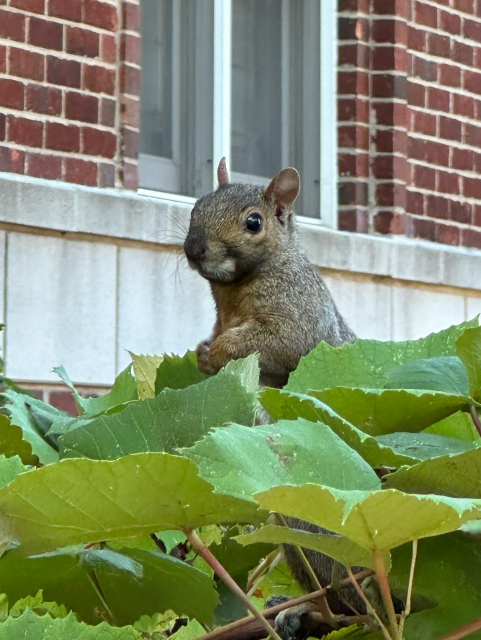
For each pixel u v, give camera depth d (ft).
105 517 3.46
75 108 25.12
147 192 27.35
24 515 3.43
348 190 30.40
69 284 24.88
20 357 24.06
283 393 4.14
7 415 5.57
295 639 6.13
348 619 4.25
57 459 5.17
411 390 4.49
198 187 28.84
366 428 4.67
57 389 24.63
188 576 4.34
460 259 32.07
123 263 25.77
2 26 23.94
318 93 30.73
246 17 30.22
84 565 4.27
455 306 32.37
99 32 25.58
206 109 29.04
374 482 3.54
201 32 29.04
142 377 6.98
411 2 31.35
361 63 30.58
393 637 3.28
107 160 25.72
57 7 24.85
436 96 31.89
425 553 3.90
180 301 26.71
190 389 4.30
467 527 3.41
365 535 3.13
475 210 32.81
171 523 3.53
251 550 5.25
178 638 4.48
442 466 3.59
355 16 30.48
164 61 28.50
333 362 5.52
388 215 30.63
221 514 3.52
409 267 30.66
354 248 29.50
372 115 30.81
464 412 5.01
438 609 3.83
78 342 25.00
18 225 24.00
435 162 31.83
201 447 3.30
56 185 24.62
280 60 30.68
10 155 24.03
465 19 32.65
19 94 24.21
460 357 4.66
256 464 3.36
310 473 3.45
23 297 24.13
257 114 30.30
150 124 28.12
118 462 3.31
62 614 3.93
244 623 4.07
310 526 6.47
